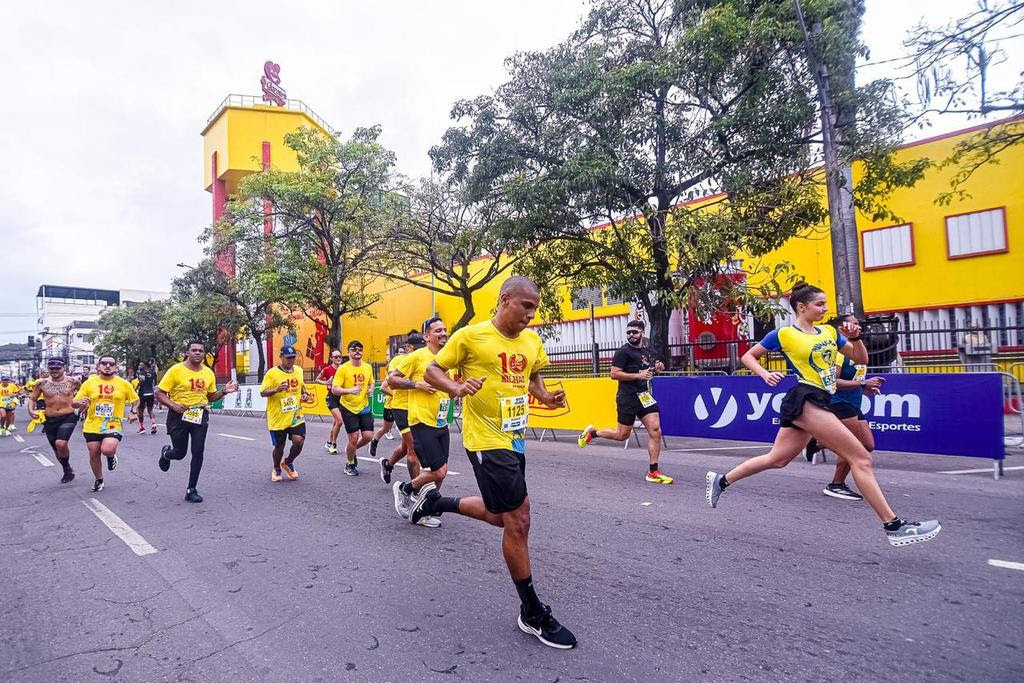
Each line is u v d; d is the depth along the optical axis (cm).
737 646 316
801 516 554
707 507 598
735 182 1170
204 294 2972
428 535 541
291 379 821
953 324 1509
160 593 423
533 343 358
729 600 375
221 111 3628
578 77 1249
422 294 2884
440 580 427
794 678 283
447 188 1969
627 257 1318
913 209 1571
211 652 331
